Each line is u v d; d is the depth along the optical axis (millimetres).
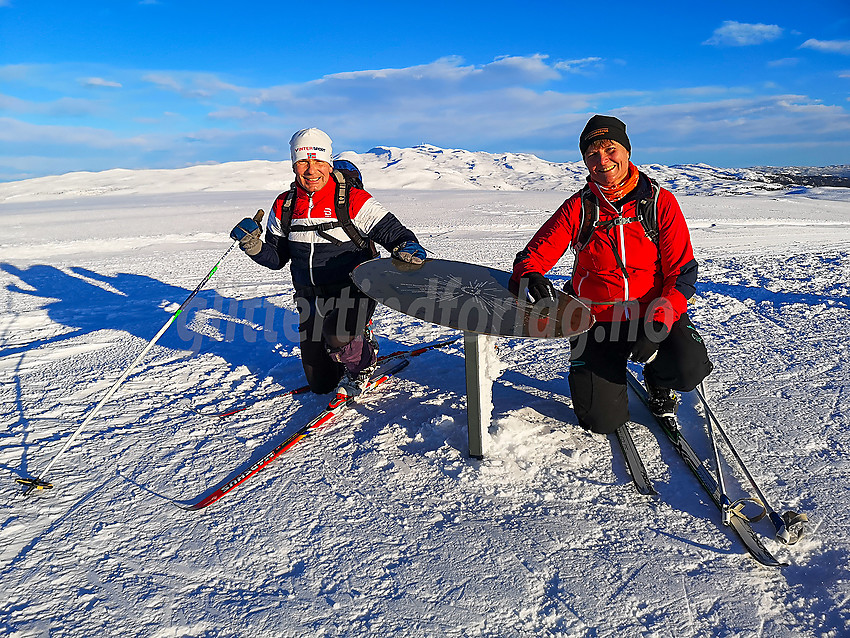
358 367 3844
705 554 2361
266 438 3441
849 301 6449
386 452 3178
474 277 3568
